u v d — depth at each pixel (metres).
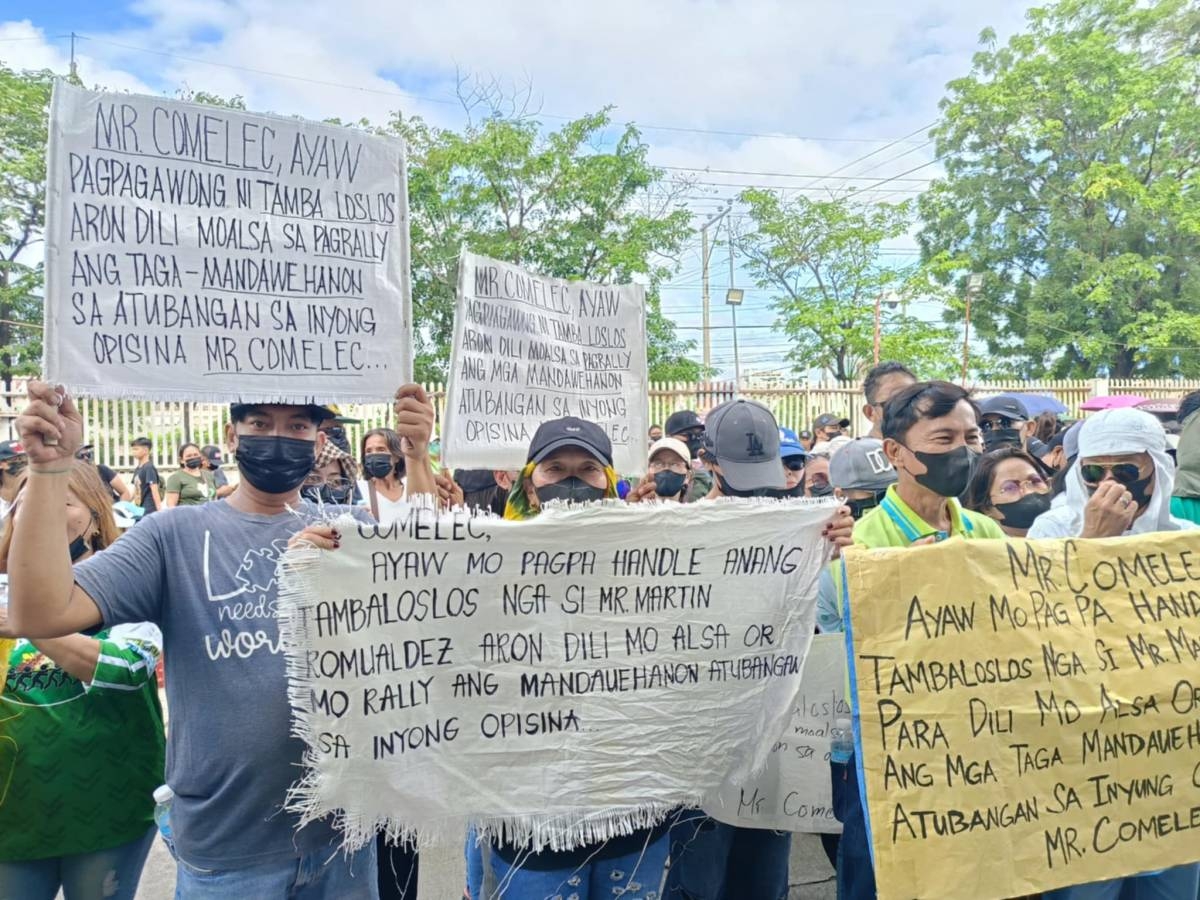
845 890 2.73
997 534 2.94
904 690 2.33
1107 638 2.50
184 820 2.14
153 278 2.36
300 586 2.04
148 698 2.63
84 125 2.29
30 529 1.87
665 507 2.39
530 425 3.83
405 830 2.13
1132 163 25.16
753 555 2.48
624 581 2.36
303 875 2.19
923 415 2.69
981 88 25.80
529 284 3.86
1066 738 2.42
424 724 2.17
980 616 2.40
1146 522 2.96
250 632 2.15
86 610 1.98
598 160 16.58
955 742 2.34
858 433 16.67
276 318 2.52
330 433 4.40
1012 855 2.34
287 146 2.55
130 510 8.40
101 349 2.29
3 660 2.43
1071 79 24.72
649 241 17.36
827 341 22.42
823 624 2.88
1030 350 25.61
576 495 2.84
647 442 4.19
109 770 2.55
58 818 2.49
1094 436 2.92
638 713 2.37
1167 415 12.12
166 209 2.39
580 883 2.37
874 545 2.79
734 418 3.28
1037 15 27.06
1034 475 3.61
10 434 12.71
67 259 2.26
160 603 2.17
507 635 2.25
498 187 16.30
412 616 2.16
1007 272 26.55
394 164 2.70
